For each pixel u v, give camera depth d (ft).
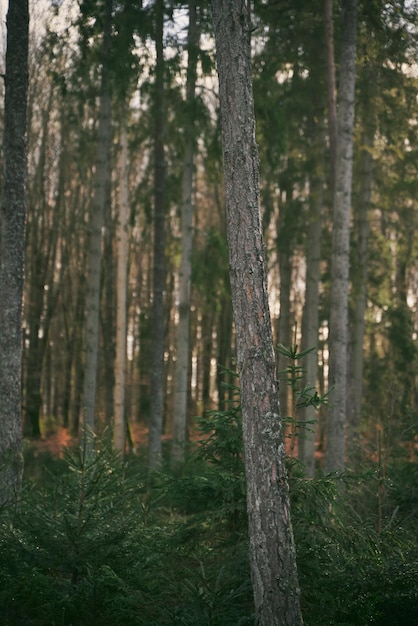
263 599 21.67
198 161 98.02
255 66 62.49
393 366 84.94
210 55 56.29
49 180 93.40
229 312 113.70
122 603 22.52
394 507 28.94
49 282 100.07
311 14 60.49
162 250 61.26
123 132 75.10
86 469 25.12
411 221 77.82
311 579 22.77
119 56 54.95
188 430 90.38
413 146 66.64
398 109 62.59
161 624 21.59
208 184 96.32
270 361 22.81
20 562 23.26
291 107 65.51
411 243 78.74
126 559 23.76
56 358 119.96
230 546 23.95
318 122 66.64
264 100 59.62
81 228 100.58
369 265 77.61
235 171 23.53
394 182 71.56
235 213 23.39
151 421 59.72
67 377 107.34
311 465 61.77
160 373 60.39
